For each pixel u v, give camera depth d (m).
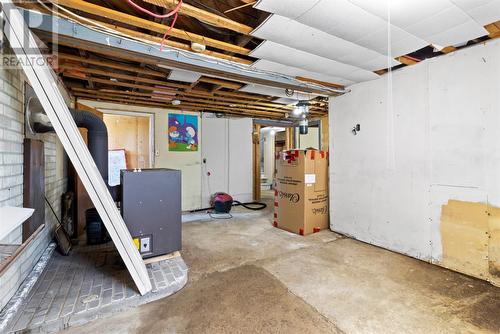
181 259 2.49
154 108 4.98
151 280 2.08
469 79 2.29
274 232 3.75
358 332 1.59
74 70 2.97
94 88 3.68
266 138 9.85
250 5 1.72
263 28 1.94
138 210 2.26
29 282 1.97
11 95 1.81
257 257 2.79
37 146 2.17
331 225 3.78
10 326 1.50
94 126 2.82
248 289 2.10
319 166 3.76
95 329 1.59
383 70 2.89
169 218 2.40
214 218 4.64
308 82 3.18
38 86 1.52
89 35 1.90
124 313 1.76
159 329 1.60
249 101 4.55
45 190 2.58
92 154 2.81
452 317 1.73
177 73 2.95
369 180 3.20
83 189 3.46
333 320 1.70
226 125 5.84
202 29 2.24
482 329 1.61
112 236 1.80
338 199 3.64
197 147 5.47
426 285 2.16
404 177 2.82
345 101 3.50
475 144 2.27
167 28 1.94
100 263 2.39
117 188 2.71
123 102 4.59
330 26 1.92
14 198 1.85
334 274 2.37
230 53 2.62
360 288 2.12
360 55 2.44
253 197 6.48
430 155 2.59
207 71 2.58
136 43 2.10
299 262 2.65
